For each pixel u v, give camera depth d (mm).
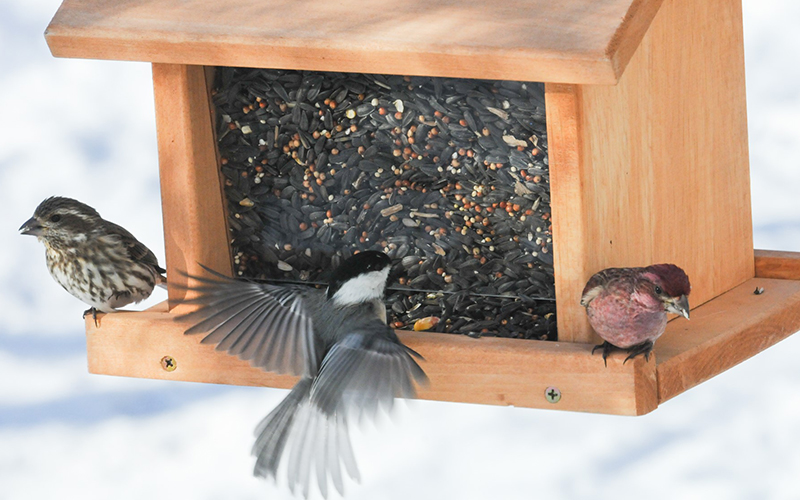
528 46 5195
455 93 6004
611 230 5770
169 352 6242
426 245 6234
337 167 6332
